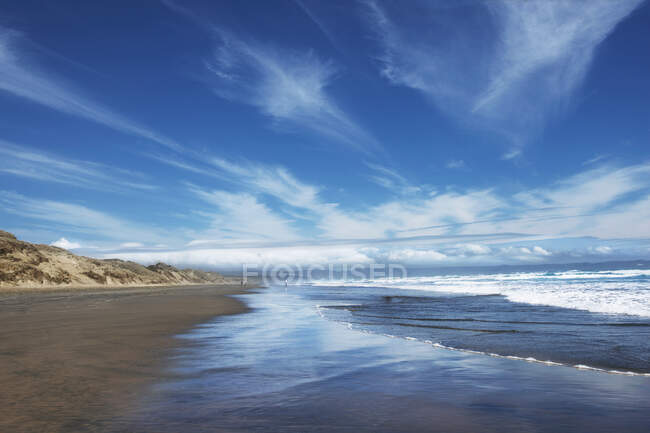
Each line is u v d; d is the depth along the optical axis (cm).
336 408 505
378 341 1052
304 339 1090
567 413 483
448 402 529
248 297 3406
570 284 3666
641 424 444
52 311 1959
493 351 892
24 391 584
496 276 7125
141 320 1553
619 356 825
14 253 6969
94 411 494
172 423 450
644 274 5328
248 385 620
